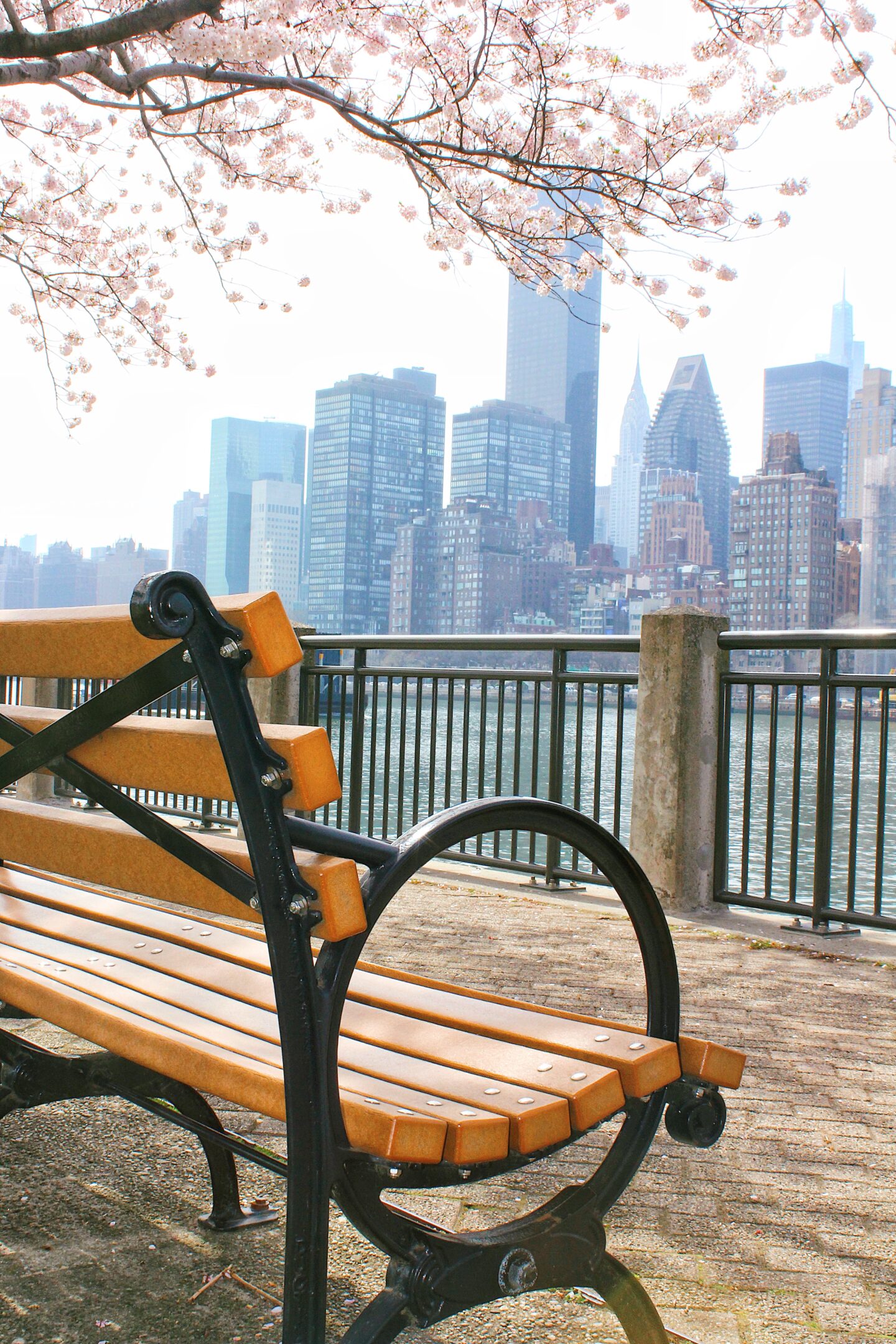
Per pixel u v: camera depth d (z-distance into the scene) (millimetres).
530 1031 1497
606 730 16953
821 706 4719
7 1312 1672
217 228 8930
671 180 6207
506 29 6414
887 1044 3230
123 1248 1891
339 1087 1278
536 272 7066
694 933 4691
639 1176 2312
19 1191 2111
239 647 1128
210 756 1281
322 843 1203
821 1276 1891
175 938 1911
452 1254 1238
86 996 1601
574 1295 1779
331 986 1189
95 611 1430
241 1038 1410
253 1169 2246
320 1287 1147
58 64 4840
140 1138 2395
